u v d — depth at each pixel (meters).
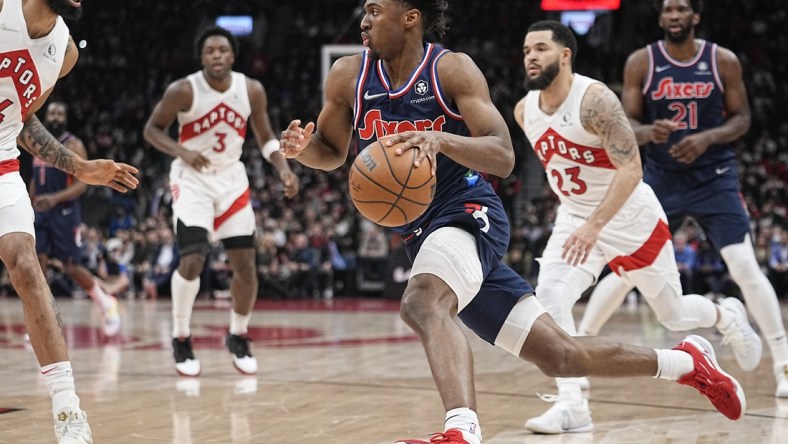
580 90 4.38
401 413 4.53
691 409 4.68
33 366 6.43
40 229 8.62
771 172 20.22
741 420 4.37
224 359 7.02
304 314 12.44
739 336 5.22
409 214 2.96
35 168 8.73
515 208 20.19
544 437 3.99
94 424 4.23
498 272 3.36
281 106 24.50
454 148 2.94
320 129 3.50
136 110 24.45
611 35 27.03
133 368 6.38
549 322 3.35
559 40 4.34
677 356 3.65
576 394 4.16
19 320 11.07
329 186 19.62
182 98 6.21
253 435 3.97
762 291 5.32
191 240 6.04
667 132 4.98
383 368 6.39
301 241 16.22
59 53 3.60
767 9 26.25
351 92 3.37
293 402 4.88
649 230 4.61
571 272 4.53
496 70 24.39
